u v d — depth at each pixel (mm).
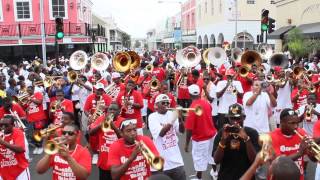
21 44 30781
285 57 16203
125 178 5516
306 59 22734
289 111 5797
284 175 3178
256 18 43156
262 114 8812
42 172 5543
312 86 11797
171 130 7023
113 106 7125
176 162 6996
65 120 6883
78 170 5316
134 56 12602
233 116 5508
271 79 12859
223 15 44656
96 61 15945
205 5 54406
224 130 5562
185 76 15391
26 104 11422
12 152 6758
